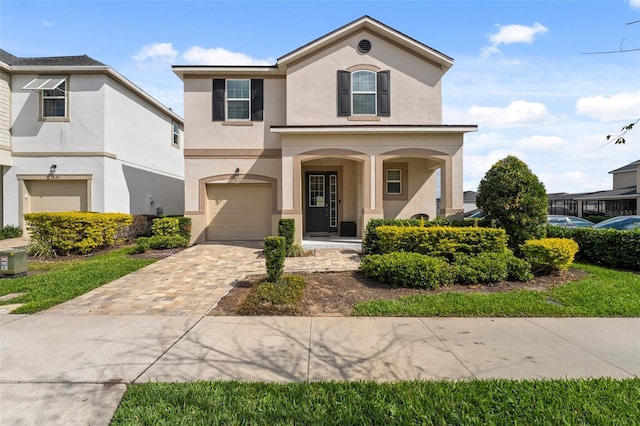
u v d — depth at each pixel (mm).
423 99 12469
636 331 4672
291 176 11312
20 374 3455
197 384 3254
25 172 13320
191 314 5395
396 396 3066
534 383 3281
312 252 10562
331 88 12383
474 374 3508
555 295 6156
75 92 13359
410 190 13773
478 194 9211
